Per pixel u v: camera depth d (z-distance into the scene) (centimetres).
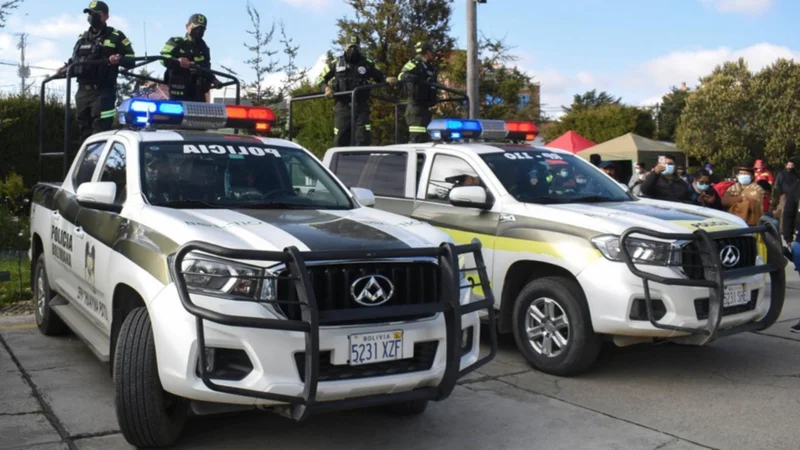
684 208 656
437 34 2198
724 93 3800
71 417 484
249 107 630
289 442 454
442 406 526
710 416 508
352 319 381
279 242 399
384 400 395
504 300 642
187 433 464
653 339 568
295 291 383
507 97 2050
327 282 385
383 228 448
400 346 397
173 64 924
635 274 539
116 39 899
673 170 1030
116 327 471
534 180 686
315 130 2197
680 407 526
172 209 468
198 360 382
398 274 404
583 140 2192
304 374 382
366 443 455
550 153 738
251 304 378
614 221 580
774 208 1522
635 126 5044
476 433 474
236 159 546
